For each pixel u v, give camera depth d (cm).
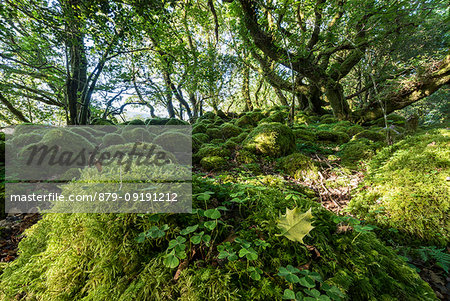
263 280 92
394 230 219
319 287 93
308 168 410
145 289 92
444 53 916
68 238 115
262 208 133
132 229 110
